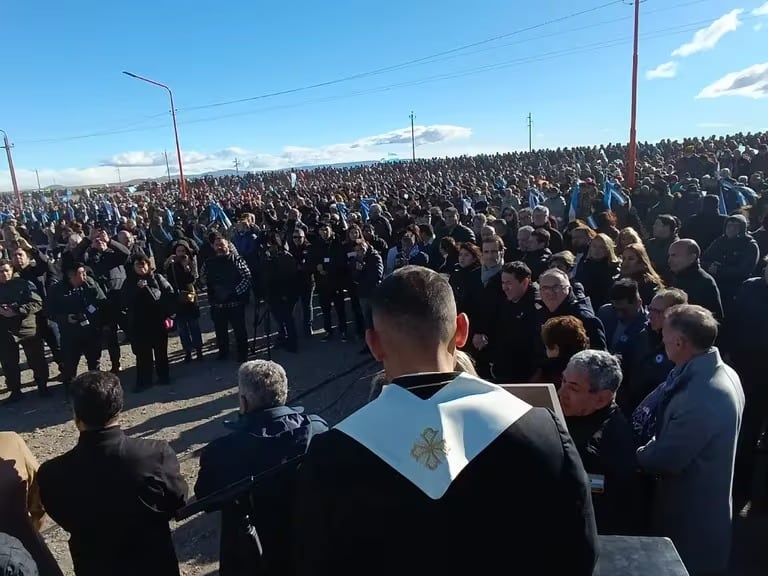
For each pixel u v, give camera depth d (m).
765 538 3.85
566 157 34.50
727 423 2.79
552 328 3.53
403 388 1.20
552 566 1.09
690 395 2.86
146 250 11.67
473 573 1.04
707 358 2.94
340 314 9.11
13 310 6.99
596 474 2.61
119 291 8.33
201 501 2.03
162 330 7.36
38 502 2.74
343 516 1.09
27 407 7.07
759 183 12.47
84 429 2.54
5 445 2.60
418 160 48.91
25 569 1.83
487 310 5.26
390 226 11.34
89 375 2.58
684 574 1.39
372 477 1.08
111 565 2.53
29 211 32.56
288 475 2.36
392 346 1.29
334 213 13.45
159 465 2.59
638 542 1.54
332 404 6.41
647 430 3.22
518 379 4.67
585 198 11.55
